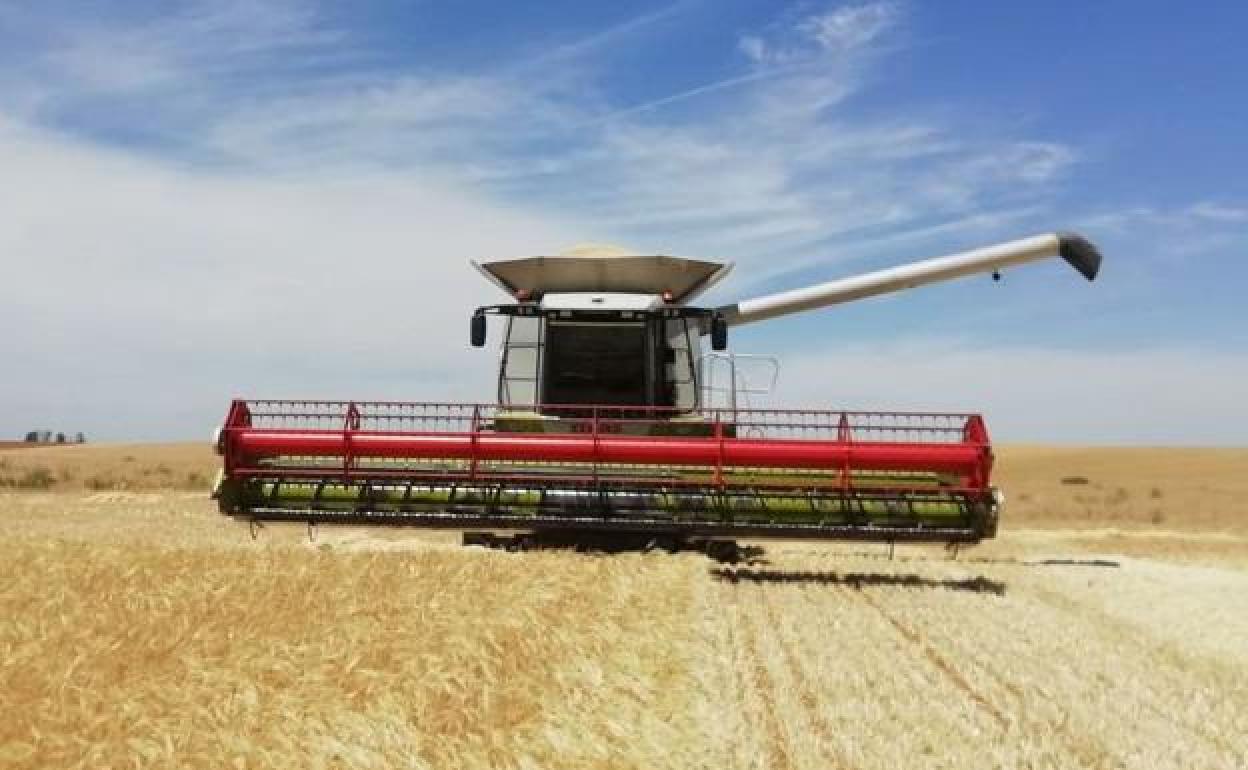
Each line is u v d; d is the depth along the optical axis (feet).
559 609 39.83
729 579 54.70
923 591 53.31
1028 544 91.81
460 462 56.75
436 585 42.83
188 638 31.48
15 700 24.30
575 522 56.34
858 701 30.83
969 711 30.22
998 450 337.52
